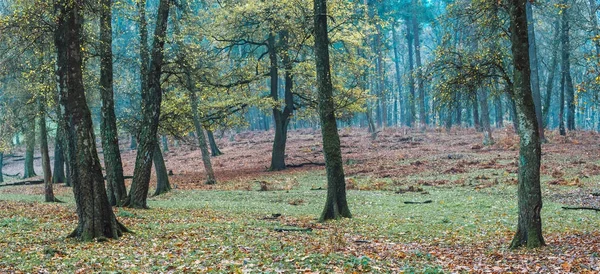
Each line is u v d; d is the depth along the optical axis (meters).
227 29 34.03
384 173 31.53
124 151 64.94
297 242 11.76
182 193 26.84
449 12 13.64
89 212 12.17
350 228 14.34
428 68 13.58
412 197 21.78
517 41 11.10
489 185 23.95
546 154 32.59
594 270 8.62
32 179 43.91
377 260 9.67
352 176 31.53
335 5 31.38
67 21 12.21
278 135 38.22
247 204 21.28
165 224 14.95
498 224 14.71
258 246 11.12
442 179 27.42
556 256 9.99
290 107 38.88
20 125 29.36
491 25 12.95
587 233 12.54
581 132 46.09
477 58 12.77
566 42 41.97
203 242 11.62
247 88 37.94
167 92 27.47
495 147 38.34
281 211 18.84
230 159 47.00
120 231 12.84
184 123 30.00
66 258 9.73
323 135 16.59
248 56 37.00
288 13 28.09
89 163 12.27
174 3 21.81
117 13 20.61
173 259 9.67
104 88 19.88
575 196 19.80
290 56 35.44
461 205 18.78
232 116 37.81
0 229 12.99
